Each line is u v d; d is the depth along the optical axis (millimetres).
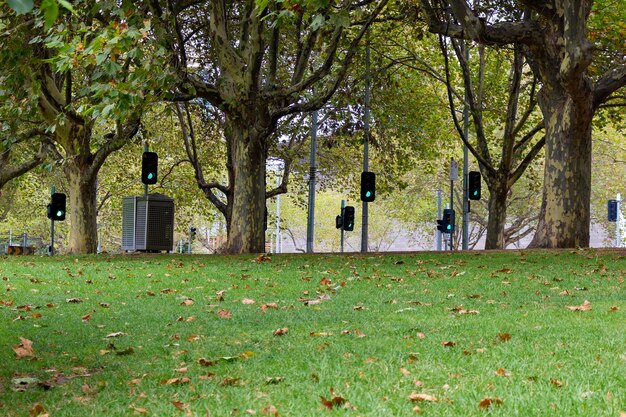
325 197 73062
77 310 11617
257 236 23594
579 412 5047
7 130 20188
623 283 13367
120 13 16672
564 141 21609
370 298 12391
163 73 15984
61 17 16156
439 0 24375
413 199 56594
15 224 59719
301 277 15445
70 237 26844
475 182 30625
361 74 31750
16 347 8336
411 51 31922
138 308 11812
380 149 36844
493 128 37875
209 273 16250
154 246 25859
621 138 49781
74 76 29156
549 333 8250
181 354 7988
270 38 23328
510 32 20797
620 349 7230
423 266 17312
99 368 7516
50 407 5859
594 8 26891
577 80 19609
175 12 21891
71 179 26781
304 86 21875
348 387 6043
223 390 6234
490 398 5391
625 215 53438
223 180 53812
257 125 22656
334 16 15016
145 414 5566
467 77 30094
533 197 53594
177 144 39469
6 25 17078
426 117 37000
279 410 5457
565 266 16297
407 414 5180
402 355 7375
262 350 8078
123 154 41188
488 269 16203
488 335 8344
